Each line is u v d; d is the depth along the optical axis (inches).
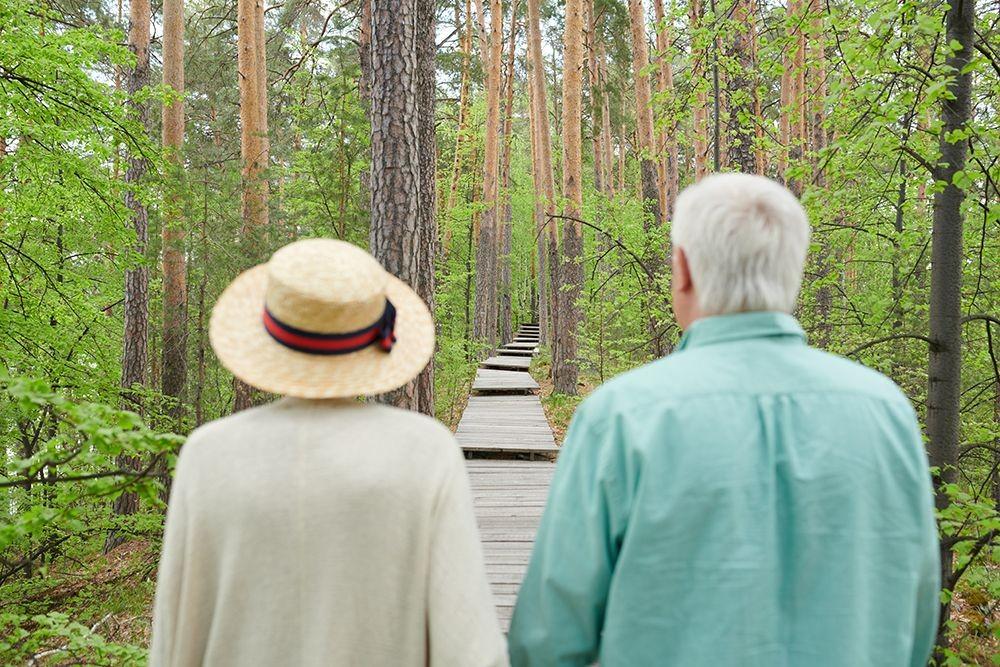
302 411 48.0
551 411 485.1
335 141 350.6
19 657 118.0
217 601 45.8
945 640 153.8
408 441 47.7
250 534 44.6
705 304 46.6
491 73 820.6
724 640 40.4
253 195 399.5
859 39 155.2
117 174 414.0
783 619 41.2
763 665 40.3
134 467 160.4
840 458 41.7
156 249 385.4
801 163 177.9
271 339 48.9
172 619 46.3
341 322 47.8
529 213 1523.1
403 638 46.5
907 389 300.5
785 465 41.8
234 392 396.2
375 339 50.1
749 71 314.7
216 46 731.4
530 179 1428.4
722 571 40.6
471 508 49.1
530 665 48.3
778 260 45.2
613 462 43.3
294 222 404.2
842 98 173.3
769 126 276.7
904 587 43.2
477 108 1051.3
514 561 206.2
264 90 530.0
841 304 365.1
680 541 41.0
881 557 42.5
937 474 147.8
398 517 45.8
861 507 41.7
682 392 43.1
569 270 522.9
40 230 327.6
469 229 1008.2
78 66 241.9
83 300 339.6
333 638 44.7
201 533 45.5
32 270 322.7
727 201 45.6
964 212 153.9
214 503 45.1
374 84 228.8
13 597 240.2
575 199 519.8
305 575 44.7
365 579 45.1
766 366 43.9
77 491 102.3
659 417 42.5
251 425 47.2
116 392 329.4
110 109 248.7
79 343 338.3
